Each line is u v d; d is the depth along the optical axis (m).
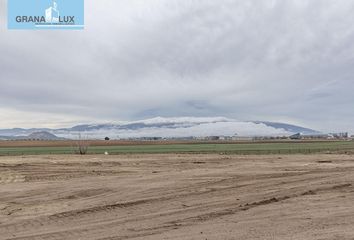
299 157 47.00
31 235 11.63
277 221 12.88
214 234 11.20
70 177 28.92
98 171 32.72
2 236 11.61
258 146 96.31
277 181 23.55
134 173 30.55
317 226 12.01
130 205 16.67
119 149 81.94
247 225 12.35
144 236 11.22
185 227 12.32
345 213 14.06
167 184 23.14
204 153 60.88
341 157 46.31
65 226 12.82
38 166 37.78
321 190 19.88
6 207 17.00
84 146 72.19
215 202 16.94
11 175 30.91
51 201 18.39
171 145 115.12
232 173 28.89
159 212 14.98
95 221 13.52
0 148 95.88
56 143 133.38
